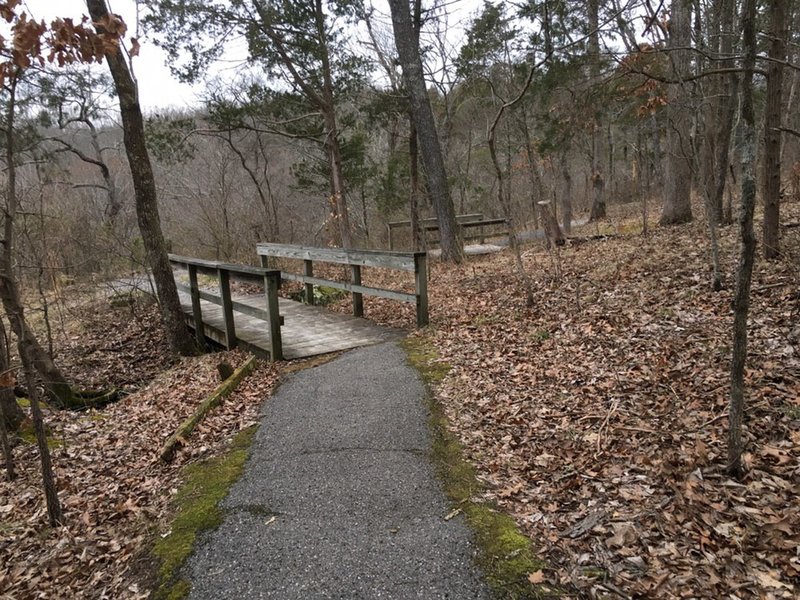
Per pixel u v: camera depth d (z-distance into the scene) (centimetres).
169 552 304
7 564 334
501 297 802
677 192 1129
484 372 524
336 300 1015
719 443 341
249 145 2017
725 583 236
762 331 474
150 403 610
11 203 353
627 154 2870
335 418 458
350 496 337
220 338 784
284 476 370
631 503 300
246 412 497
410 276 1173
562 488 326
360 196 2212
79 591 294
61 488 425
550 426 404
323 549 287
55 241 1061
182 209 1991
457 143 2580
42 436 357
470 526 296
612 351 510
